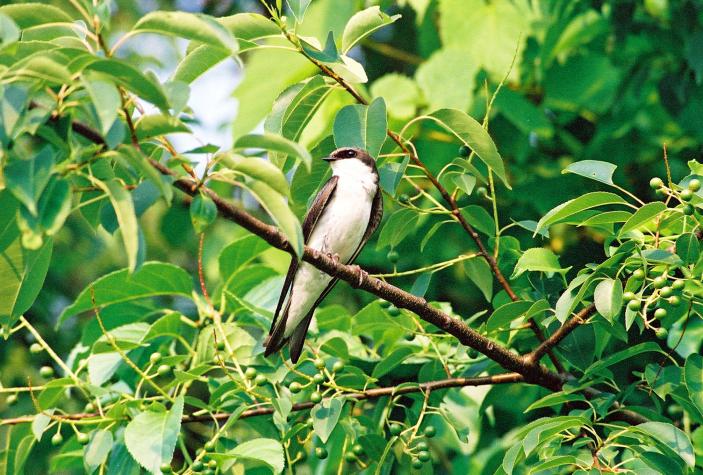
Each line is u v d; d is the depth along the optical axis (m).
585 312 8.45
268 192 6.39
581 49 14.52
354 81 8.06
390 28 16.45
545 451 8.21
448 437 10.75
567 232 13.18
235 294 10.23
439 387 9.16
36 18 6.44
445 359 9.59
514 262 9.45
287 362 9.10
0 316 7.28
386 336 10.21
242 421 9.30
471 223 9.46
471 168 8.54
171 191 6.02
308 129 13.03
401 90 13.02
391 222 9.26
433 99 12.82
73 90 6.05
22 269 7.12
